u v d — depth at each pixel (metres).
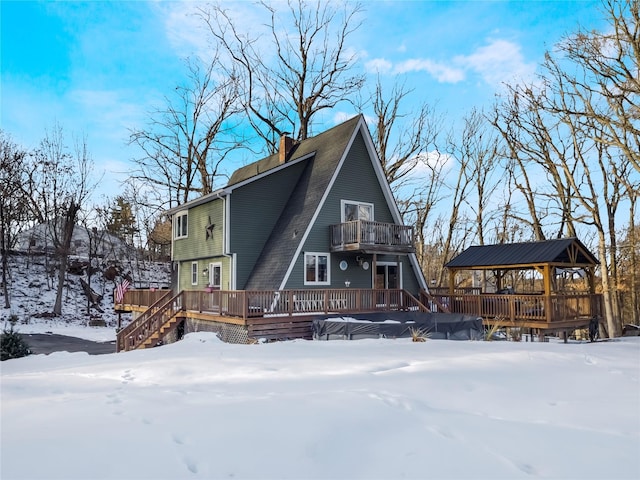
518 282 40.00
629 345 12.12
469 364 8.23
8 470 3.50
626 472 3.67
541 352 9.73
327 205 19.70
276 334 15.27
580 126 23.38
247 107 33.41
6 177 31.33
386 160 31.64
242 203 20.00
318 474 3.59
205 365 8.50
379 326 14.09
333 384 6.57
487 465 3.78
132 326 18.17
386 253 19.42
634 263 26.78
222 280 20.58
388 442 4.21
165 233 42.06
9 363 11.35
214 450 3.96
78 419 4.79
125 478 3.42
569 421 4.98
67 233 29.20
